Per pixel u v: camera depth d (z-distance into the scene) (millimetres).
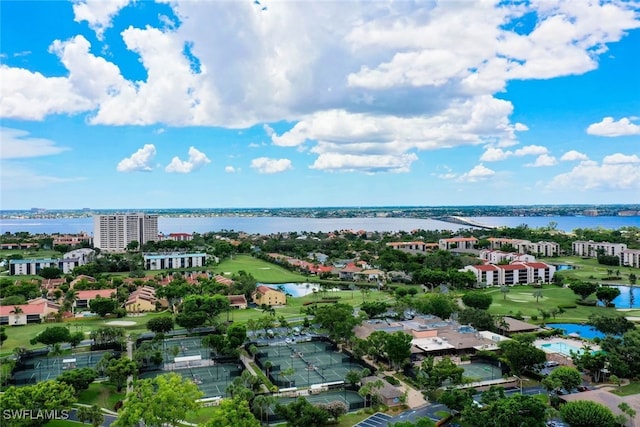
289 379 160625
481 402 130750
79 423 125375
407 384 157250
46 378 159125
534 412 113938
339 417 131375
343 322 194375
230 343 181500
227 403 113000
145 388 120188
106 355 166125
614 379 149875
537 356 155375
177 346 187500
